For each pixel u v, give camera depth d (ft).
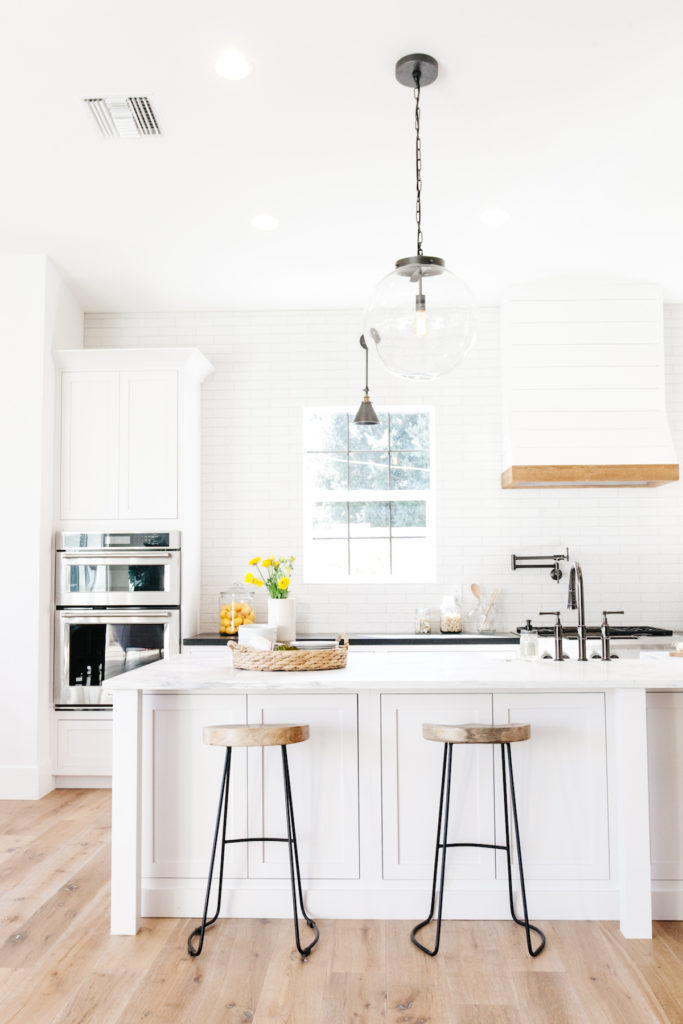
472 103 11.01
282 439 19.21
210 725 10.62
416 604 18.84
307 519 19.61
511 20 9.41
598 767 10.36
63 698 16.72
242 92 10.75
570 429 17.62
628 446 17.46
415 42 9.77
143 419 17.26
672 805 10.44
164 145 12.07
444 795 10.43
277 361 19.35
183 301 18.80
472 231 15.15
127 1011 8.13
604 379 17.85
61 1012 8.11
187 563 17.53
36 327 16.37
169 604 16.98
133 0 9.04
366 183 13.29
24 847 13.07
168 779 10.61
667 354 19.08
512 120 11.43
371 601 18.89
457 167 12.76
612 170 12.91
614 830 10.30
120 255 16.25
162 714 10.68
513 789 9.82
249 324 19.42
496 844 10.33
